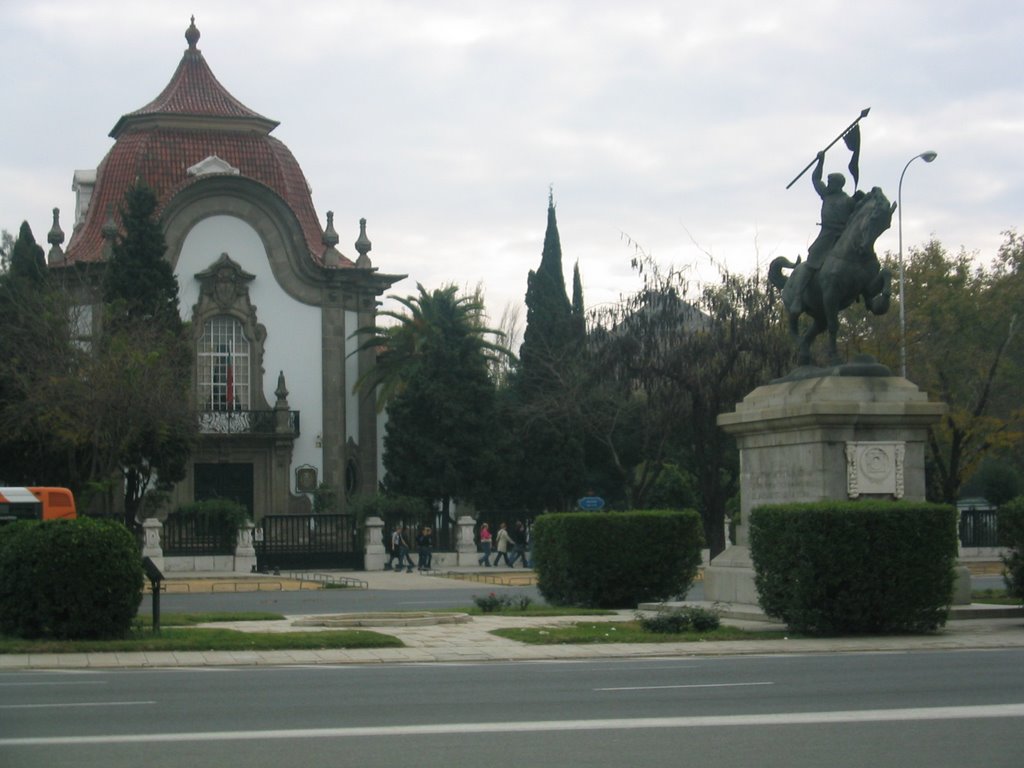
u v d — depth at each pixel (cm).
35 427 5025
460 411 6269
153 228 5753
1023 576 2511
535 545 3042
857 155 2462
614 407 6016
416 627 2439
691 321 5266
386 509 5666
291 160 7244
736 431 2544
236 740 1202
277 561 5375
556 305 7200
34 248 5753
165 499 5550
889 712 1330
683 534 2881
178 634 2264
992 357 4762
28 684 1656
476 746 1166
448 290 6775
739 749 1143
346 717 1333
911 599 2180
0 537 2206
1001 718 1292
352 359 6831
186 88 7088
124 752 1147
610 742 1180
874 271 2447
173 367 5400
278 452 6544
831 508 2166
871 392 2338
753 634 2189
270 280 6662
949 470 4706
